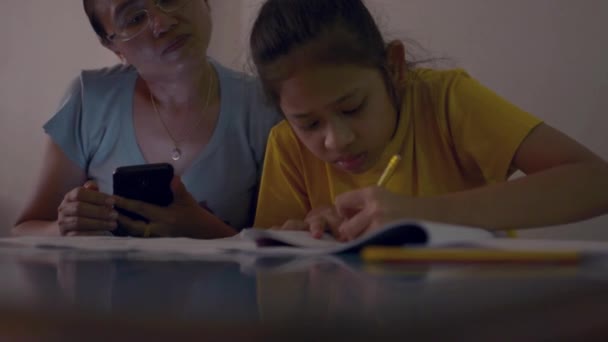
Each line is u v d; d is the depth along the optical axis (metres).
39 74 2.50
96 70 1.52
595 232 1.49
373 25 1.00
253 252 0.54
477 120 0.98
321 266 0.36
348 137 0.89
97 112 1.44
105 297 0.18
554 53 1.54
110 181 1.45
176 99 1.39
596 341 0.15
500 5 1.61
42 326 0.13
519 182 0.79
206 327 0.12
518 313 0.15
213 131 1.41
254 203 1.44
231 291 0.21
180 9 1.24
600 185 0.80
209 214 1.18
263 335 0.11
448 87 1.04
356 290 0.20
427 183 1.04
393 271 0.30
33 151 2.49
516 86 1.60
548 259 0.33
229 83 1.43
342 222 0.77
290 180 1.18
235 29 2.14
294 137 1.16
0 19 2.51
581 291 0.20
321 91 0.88
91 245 0.68
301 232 0.82
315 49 0.89
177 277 0.28
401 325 0.12
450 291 0.19
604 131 1.48
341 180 1.11
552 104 1.55
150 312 0.14
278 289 0.21
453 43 1.69
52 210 1.44
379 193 0.72
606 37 1.46
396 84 1.03
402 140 1.04
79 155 1.46
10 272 0.32
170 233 1.10
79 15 2.46
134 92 1.45
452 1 1.68
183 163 1.40
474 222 0.73
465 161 1.03
